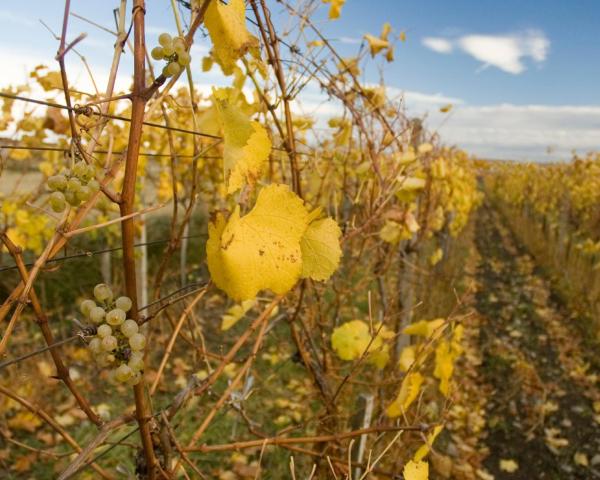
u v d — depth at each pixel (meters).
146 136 3.51
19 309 0.63
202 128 1.11
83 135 0.75
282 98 1.31
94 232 4.31
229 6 0.84
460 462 3.71
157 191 4.21
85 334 0.65
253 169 0.73
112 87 0.70
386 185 1.86
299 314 1.83
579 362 5.75
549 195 12.38
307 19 1.45
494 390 5.07
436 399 3.98
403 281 2.99
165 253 1.10
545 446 4.18
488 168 22.52
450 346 1.72
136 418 0.80
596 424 4.52
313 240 0.84
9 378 3.15
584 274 7.94
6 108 2.25
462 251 10.57
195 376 1.10
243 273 0.68
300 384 3.97
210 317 5.46
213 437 3.06
